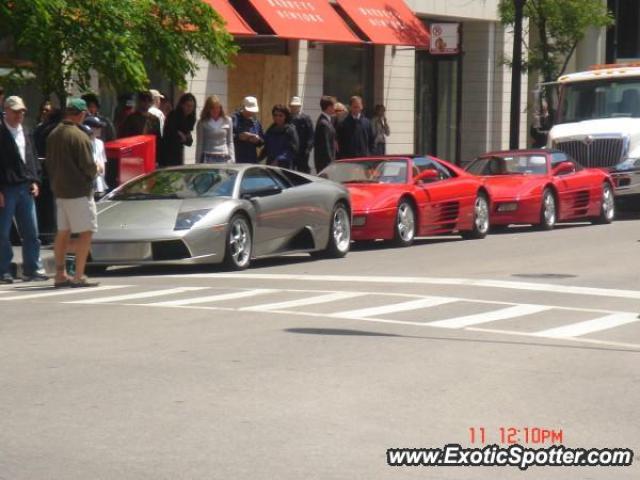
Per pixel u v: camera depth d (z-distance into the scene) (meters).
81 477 7.89
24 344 12.57
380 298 16.45
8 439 8.80
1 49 25.19
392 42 36.72
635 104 35.03
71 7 22.75
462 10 43.06
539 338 13.45
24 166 18.61
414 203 24.98
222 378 10.91
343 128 29.05
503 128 45.84
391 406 9.96
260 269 20.41
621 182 34.28
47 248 22.12
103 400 10.01
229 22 30.72
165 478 7.89
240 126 26.69
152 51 24.42
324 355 12.09
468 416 9.70
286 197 21.14
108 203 20.16
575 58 51.94
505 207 28.30
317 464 8.23
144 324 13.94
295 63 36.31
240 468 8.12
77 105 17.62
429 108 43.44
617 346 13.04
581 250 23.94
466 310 15.45
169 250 19.17
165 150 24.95
